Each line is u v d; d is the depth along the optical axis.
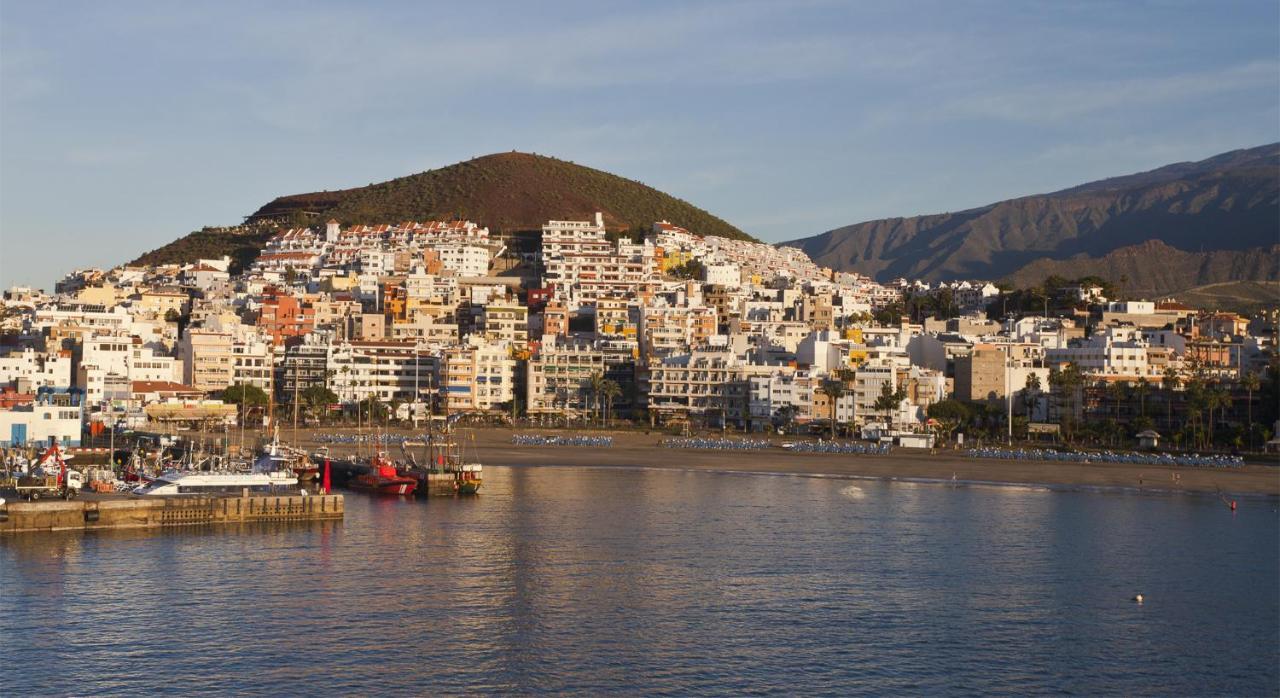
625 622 124.50
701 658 113.19
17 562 147.12
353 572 144.88
